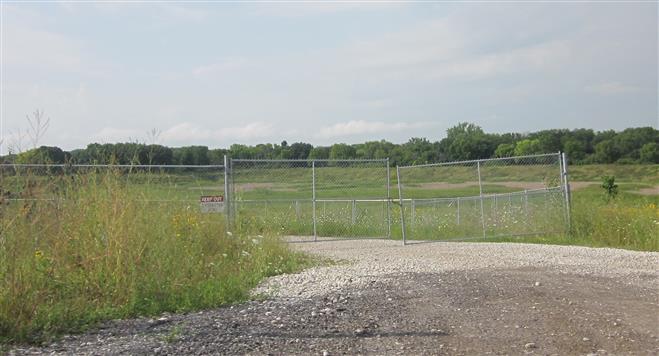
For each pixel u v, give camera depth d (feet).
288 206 56.75
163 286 25.96
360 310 23.91
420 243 51.16
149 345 18.97
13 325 20.03
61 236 25.20
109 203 27.37
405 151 114.11
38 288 22.40
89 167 31.86
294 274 34.06
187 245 32.32
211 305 25.34
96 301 24.35
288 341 19.47
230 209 45.83
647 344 18.61
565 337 19.47
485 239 53.52
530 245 48.24
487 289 27.78
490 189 66.64
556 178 61.41
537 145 132.36
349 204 60.34
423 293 27.17
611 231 49.88
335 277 32.27
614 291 26.86
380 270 34.78
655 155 133.28
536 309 23.41
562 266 35.27
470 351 18.20
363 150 109.70
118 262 25.61
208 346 18.86
